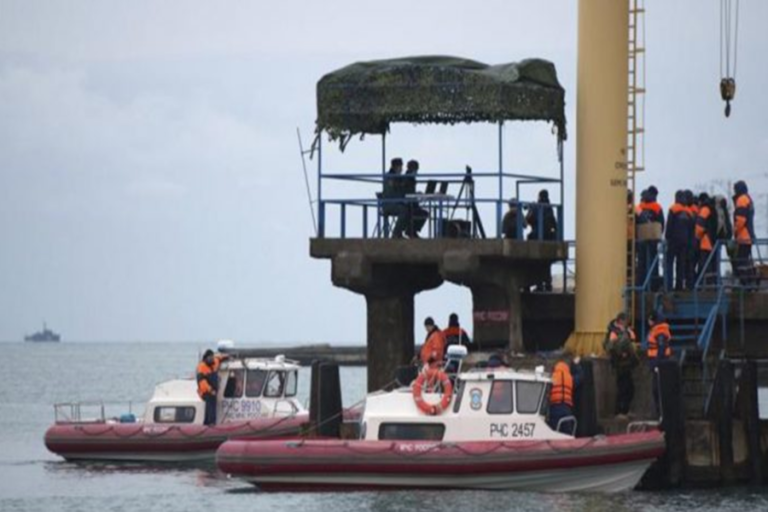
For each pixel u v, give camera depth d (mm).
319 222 146875
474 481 130625
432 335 142625
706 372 140500
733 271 145000
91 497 142625
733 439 139125
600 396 137750
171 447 162875
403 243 143375
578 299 145250
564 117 147375
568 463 129875
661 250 146125
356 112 145750
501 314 146375
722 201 148000
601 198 144375
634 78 145750
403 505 126312
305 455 131250
